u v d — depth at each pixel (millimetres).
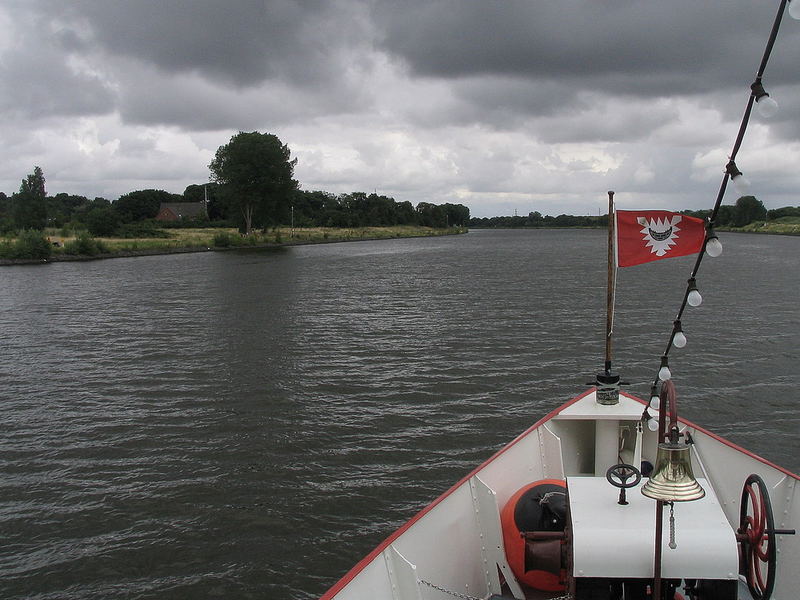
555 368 23156
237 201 126438
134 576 10844
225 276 62531
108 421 17922
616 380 8148
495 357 24891
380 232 194750
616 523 4688
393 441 16172
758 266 68188
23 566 11109
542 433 7934
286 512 12695
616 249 6902
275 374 22672
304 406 18984
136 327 32906
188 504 13070
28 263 79500
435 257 93500
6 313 38375
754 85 3680
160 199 198125
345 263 80812
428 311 37469
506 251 111000
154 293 48062
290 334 30344
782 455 15508
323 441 16203
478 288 49906
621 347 26422
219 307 40156
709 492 5113
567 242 156875
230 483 13922
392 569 5574
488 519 6602
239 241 120125
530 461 7684
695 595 4742
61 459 15328
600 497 5039
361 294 46719
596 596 4723
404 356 25281
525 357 24859
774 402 19203
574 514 4812
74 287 52875
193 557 11320
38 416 18484
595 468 8117
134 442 16297
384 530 12086
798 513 6254
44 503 13195
